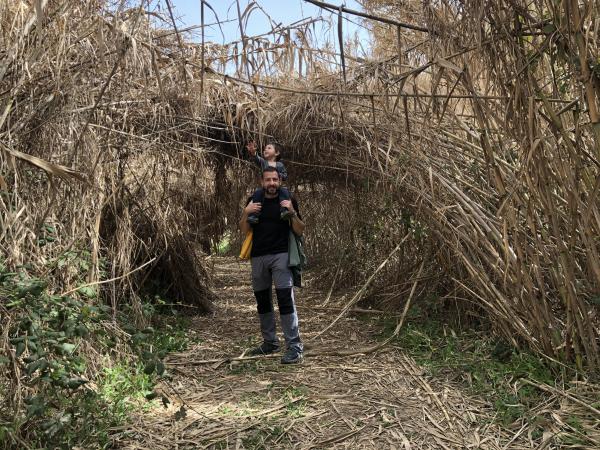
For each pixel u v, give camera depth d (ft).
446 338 14.69
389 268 19.80
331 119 16.26
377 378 12.28
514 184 10.98
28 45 9.05
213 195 22.62
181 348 14.88
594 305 11.59
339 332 17.06
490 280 13.66
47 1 8.82
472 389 11.21
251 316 19.80
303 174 21.03
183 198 20.49
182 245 19.71
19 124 9.23
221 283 27.45
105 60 10.44
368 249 22.43
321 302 22.16
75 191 11.14
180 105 14.90
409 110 14.93
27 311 7.68
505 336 13.16
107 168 13.38
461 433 9.39
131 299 14.58
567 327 11.00
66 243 11.03
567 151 10.30
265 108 16.94
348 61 15.02
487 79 9.91
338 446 9.00
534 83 9.47
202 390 11.70
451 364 12.60
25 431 7.97
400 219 18.01
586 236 10.12
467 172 14.67
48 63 9.30
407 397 11.09
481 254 13.14
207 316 19.61
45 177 10.16
